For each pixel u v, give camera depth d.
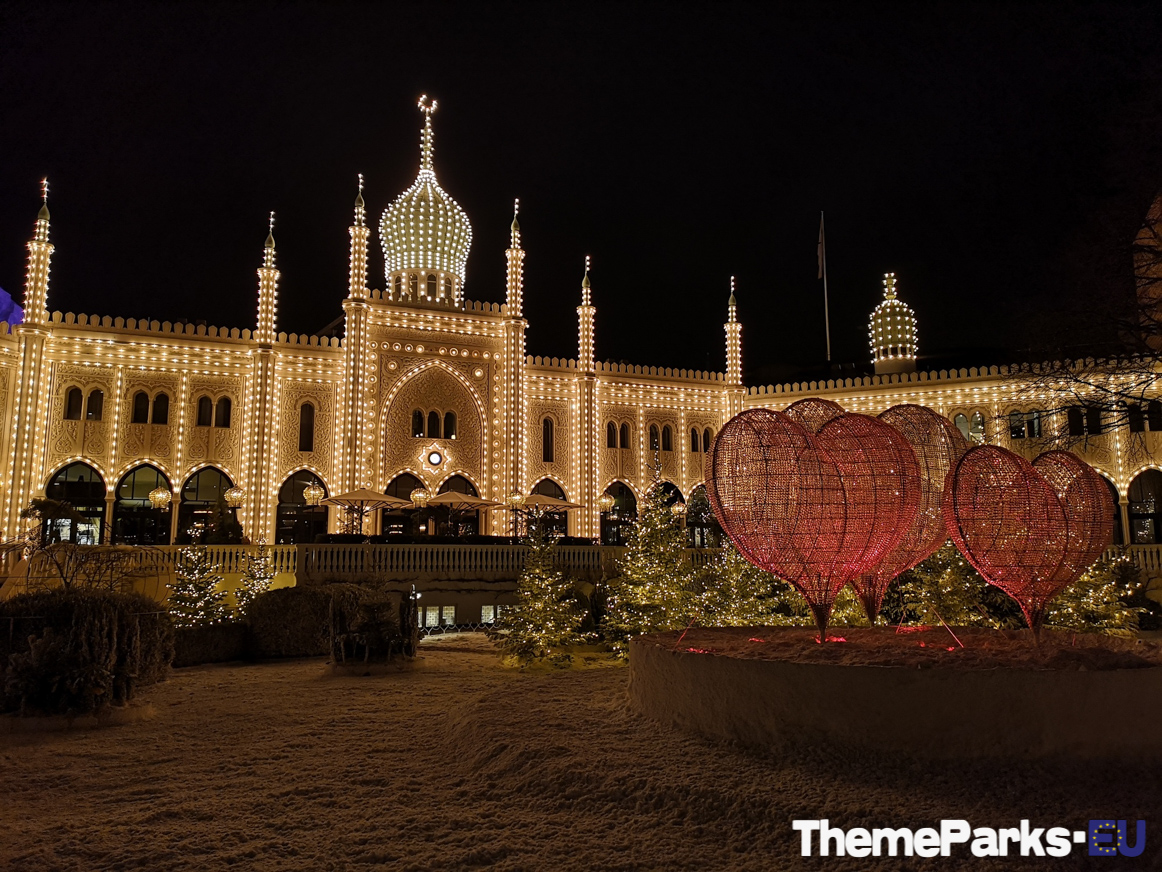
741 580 19.75
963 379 39.78
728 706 9.52
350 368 36.69
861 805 7.69
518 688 13.33
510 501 35.53
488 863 7.03
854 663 9.23
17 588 22.47
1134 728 8.53
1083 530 11.04
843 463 11.33
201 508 35.47
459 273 43.00
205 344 35.75
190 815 8.34
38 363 32.81
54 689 12.30
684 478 42.97
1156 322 21.41
